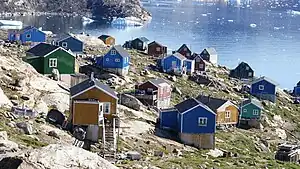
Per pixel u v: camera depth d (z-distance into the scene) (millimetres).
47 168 10891
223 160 47594
